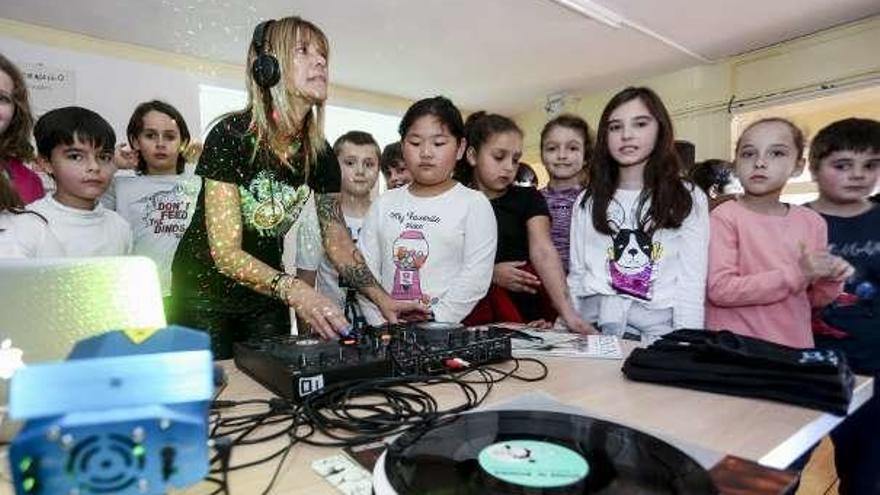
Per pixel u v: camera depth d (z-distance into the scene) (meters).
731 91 3.74
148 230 2.02
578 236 1.41
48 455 0.27
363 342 0.79
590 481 0.39
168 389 0.29
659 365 0.73
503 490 0.37
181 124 2.26
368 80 4.20
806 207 1.43
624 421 0.58
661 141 1.28
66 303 0.50
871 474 1.25
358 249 1.33
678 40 3.41
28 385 0.27
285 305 1.15
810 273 1.15
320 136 1.10
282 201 1.09
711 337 0.76
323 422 0.56
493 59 3.74
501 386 0.72
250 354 0.77
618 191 1.34
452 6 2.90
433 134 1.36
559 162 2.01
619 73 4.07
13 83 1.14
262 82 0.97
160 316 0.52
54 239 1.00
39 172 1.64
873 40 3.06
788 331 1.25
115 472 0.28
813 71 3.32
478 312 1.48
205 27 3.11
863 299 1.35
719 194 2.01
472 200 1.38
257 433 0.56
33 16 2.96
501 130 1.67
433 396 0.67
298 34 0.98
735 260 1.31
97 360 0.29
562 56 3.68
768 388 0.65
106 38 3.27
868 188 1.40
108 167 1.43
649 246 1.27
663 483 0.38
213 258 1.00
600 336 1.05
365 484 0.44
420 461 0.41
